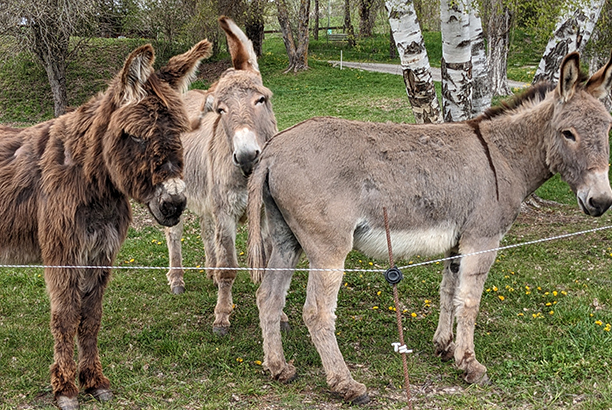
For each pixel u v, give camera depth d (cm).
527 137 406
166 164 317
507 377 399
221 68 2503
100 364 375
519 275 621
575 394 375
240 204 480
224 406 357
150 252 702
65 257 344
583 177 374
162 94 321
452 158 394
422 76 670
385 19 3044
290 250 402
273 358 394
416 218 385
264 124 454
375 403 366
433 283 593
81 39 1811
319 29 4166
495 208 397
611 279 600
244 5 2325
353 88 2244
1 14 1471
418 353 445
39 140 365
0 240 362
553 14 707
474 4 662
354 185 372
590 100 376
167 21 2133
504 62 1978
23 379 383
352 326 491
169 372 408
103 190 343
